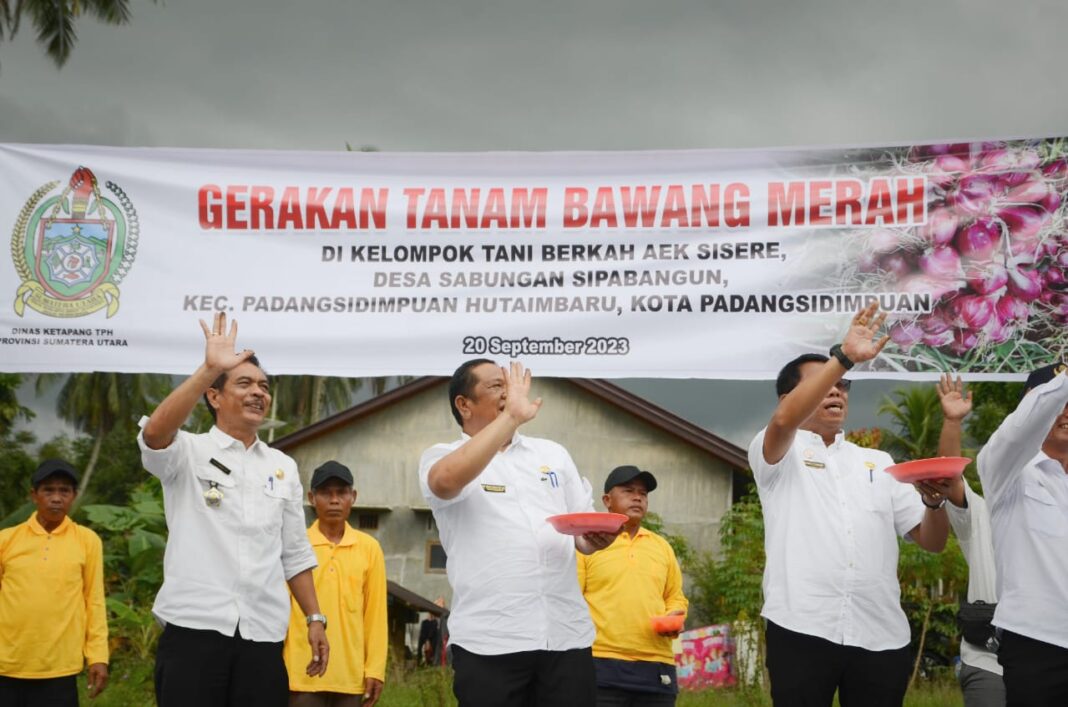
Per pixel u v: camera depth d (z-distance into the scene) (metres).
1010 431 5.00
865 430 17.81
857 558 5.38
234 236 7.33
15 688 7.23
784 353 7.13
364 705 7.36
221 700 5.27
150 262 7.30
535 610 4.91
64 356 7.25
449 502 5.08
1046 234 7.07
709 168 7.27
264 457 5.68
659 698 7.18
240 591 5.33
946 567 15.38
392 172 7.36
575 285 7.24
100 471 31.03
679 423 22.34
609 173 7.29
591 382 22.62
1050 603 5.02
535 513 5.07
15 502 30.45
